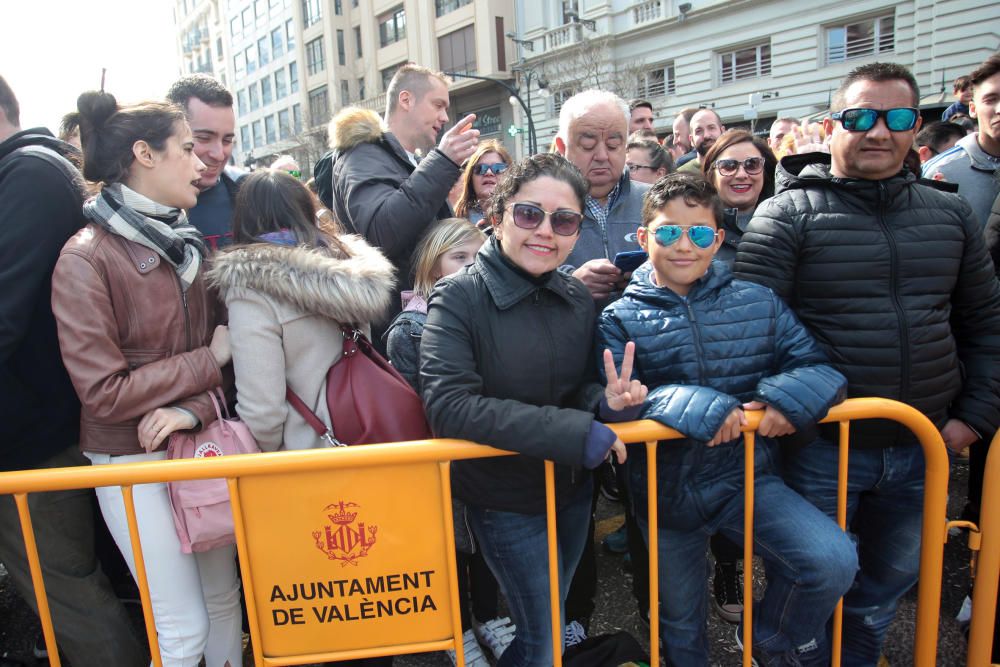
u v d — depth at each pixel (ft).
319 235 6.45
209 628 6.16
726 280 6.06
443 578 5.43
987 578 5.63
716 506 5.95
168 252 5.71
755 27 61.82
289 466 5.06
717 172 9.05
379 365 6.38
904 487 6.33
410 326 7.08
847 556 5.32
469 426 5.09
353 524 5.28
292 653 5.41
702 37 65.98
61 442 6.34
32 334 6.06
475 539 6.82
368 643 5.47
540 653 6.03
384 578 5.38
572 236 5.54
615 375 5.21
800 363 5.82
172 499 5.56
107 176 5.58
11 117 6.33
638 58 71.67
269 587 5.30
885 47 54.70
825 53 58.44
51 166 5.85
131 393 5.38
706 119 16.08
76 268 5.33
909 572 6.44
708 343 5.85
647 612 7.30
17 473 5.03
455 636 5.49
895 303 6.04
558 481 5.91
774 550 5.61
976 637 5.75
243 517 5.19
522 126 86.22
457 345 5.47
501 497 5.85
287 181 6.42
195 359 5.72
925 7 50.14
